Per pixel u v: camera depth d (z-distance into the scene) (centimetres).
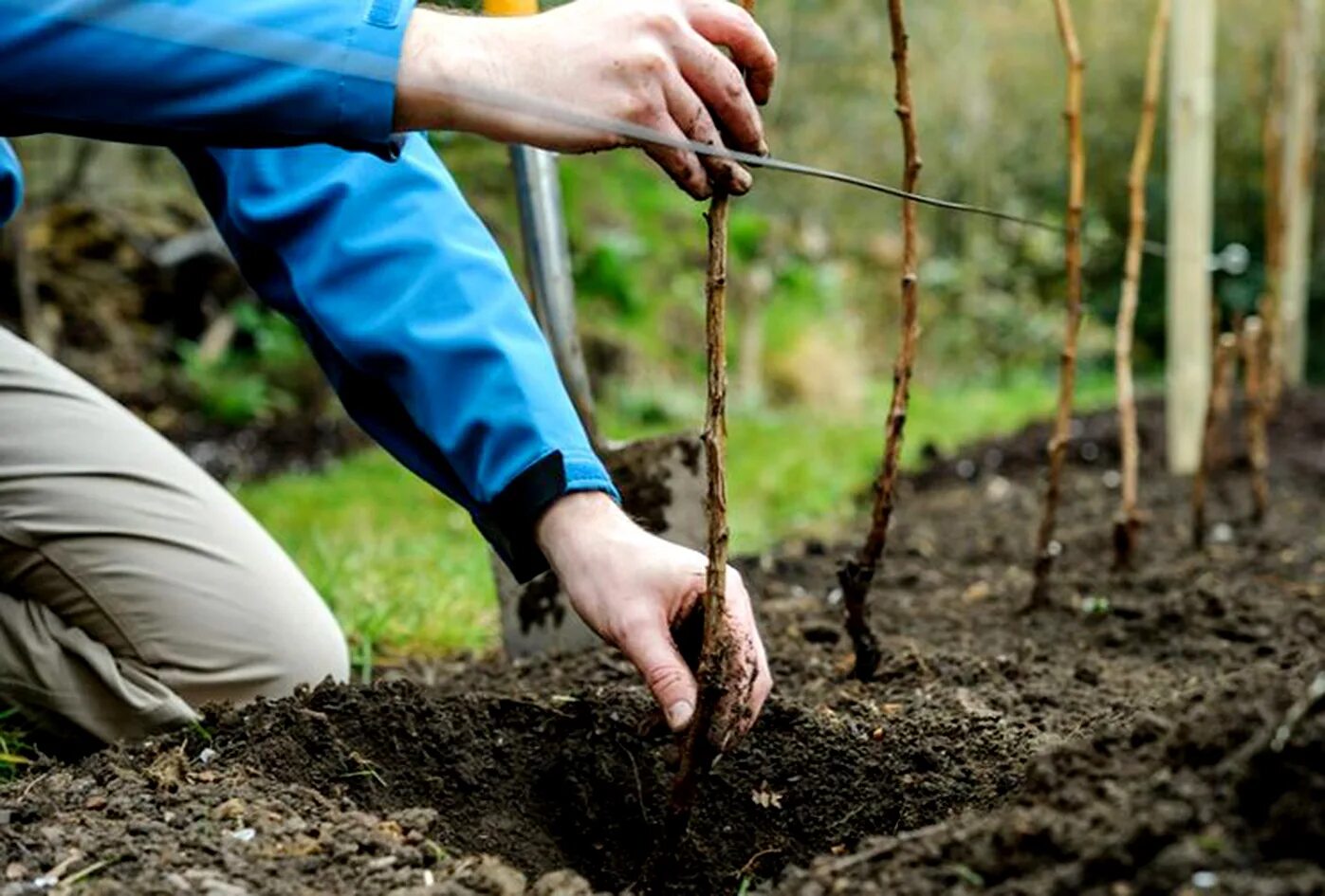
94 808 138
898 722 172
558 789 159
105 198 593
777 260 813
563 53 120
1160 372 924
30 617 182
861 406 747
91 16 115
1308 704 104
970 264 897
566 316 216
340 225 163
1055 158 947
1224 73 917
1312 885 97
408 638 253
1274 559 292
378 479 463
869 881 117
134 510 184
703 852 152
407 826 137
